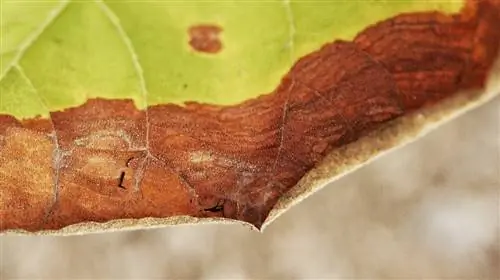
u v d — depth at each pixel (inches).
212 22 4.6
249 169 4.6
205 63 4.6
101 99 4.7
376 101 4.4
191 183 4.6
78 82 4.7
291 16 4.5
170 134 4.6
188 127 4.6
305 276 7.1
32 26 4.7
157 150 4.6
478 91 4.2
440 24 4.3
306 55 4.5
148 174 4.6
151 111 4.6
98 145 4.7
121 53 4.6
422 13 4.3
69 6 4.6
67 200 4.7
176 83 4.6
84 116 4.7
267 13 4.5
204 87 4.6
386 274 7.1
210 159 4.6
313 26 4.5
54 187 4.7
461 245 7.1
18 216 4.7
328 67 4.5
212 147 4.6
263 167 4.5
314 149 4.4
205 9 4.6
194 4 4.6
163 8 4.6
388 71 4.4
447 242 7.1
